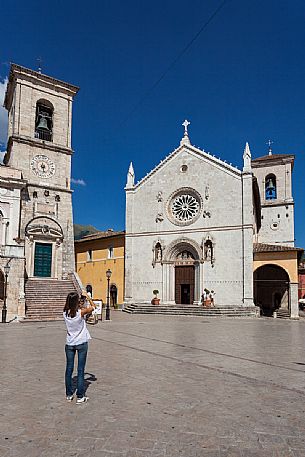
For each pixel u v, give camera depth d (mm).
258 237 59375
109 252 51125
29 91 42688
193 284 43656
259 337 20859
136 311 41094
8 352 14836
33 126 42625
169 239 45062
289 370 11844
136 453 5754
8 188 38219
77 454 5707
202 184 44125
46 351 15086
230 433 6570
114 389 9375
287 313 43625
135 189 48062
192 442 6176
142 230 46750
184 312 38969
